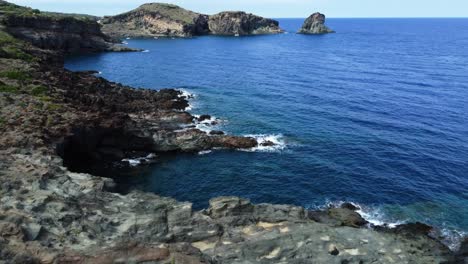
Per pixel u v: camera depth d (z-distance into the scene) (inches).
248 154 2080.5
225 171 1891.0
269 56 6131.9
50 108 1995.6
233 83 3860.7
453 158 2028.8
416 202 1616.6
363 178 1818.4
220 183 1777.8
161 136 2114.9
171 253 796.0
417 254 1159.0
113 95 2851.9
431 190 1710.1
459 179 1804.9
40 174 1227.2
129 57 5703.7
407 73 4515.3
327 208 1578.5
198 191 1711.4
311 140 2278.5
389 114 2783.0
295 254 992.9
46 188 1170.0
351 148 2158.0
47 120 1829.5
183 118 2551.7
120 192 1684.3
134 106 2662.4
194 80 4015.8
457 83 3907.5
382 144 2214.6
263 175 1850.4
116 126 2021.4
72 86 2802.7
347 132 2407.7
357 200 1638.8
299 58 5900.6
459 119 2669.8
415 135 2356.1
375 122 2598.4
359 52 6737.2
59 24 5738.2
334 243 1050.1
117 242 909.2
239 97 3255.4
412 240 1309.1
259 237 1056.2
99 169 1883.6
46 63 3523.6
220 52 6569.9
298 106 2979.8
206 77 4195.4
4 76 2459.4
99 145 2018.9
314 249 1016.2
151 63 5152.6
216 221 1122.7
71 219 993.5
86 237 925.8
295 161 1995.6
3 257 712.4
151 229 1037.8
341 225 1366.9
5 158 1352.1
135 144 2075.5
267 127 2495.1
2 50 3184.1
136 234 1011.9
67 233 923.4
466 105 3029.0
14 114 1828.2
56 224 956.6
